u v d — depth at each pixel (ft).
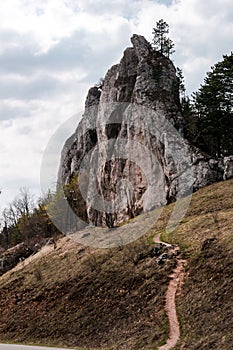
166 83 296.30
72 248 220.02
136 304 143.54
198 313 120.67
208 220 189.98
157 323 125.18
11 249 264.52
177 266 155.94
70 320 151.94
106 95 333.42
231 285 125.70
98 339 133.69
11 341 154.61
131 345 118.52
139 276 158.81
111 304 150.41
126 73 325.01
